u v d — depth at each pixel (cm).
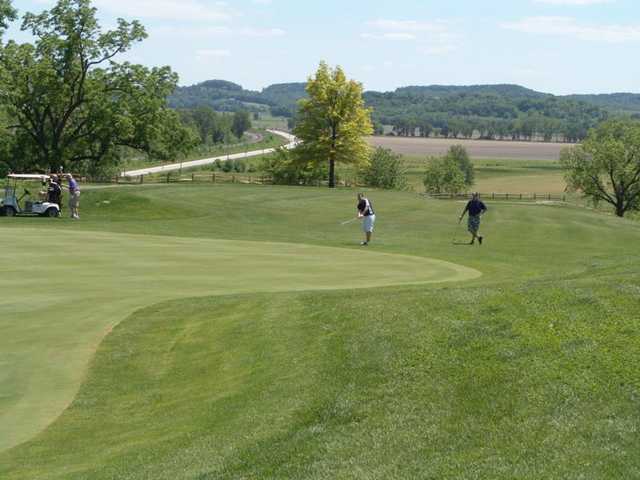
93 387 1284
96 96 7194
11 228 3127
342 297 1661
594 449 802
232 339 1478
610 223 4734
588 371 1009
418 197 5825
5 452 1012
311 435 952
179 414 1141
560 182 15500
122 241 2806
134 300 1809
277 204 4872
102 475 898
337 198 5400
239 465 880
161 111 7506
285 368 1252
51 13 6894
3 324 1593
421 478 777
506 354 1108
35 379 1306
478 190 13638
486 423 920
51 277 2045
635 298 1248
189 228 3625
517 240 3603
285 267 2314
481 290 1470
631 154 9250
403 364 1146
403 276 2172
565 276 1920
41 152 7369
